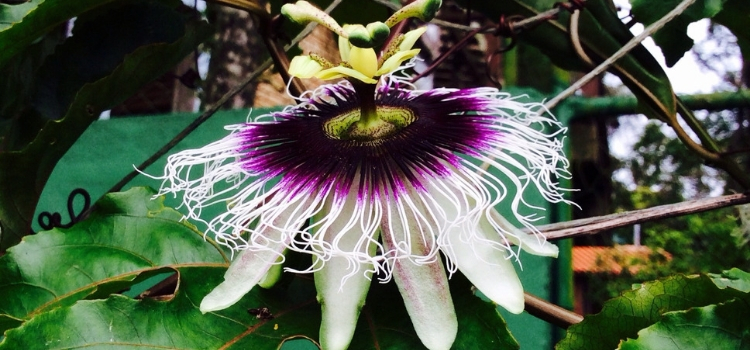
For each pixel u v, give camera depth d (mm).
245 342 84
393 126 104
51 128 103
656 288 89
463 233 82
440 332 75
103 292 97
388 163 93
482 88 112
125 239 101
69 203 123
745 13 133
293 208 88
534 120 101
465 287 85
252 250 82
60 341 78
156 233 102
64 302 95
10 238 112
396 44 105
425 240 83
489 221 84
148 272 98
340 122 109
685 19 127
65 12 102
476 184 86
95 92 108
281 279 87
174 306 86
